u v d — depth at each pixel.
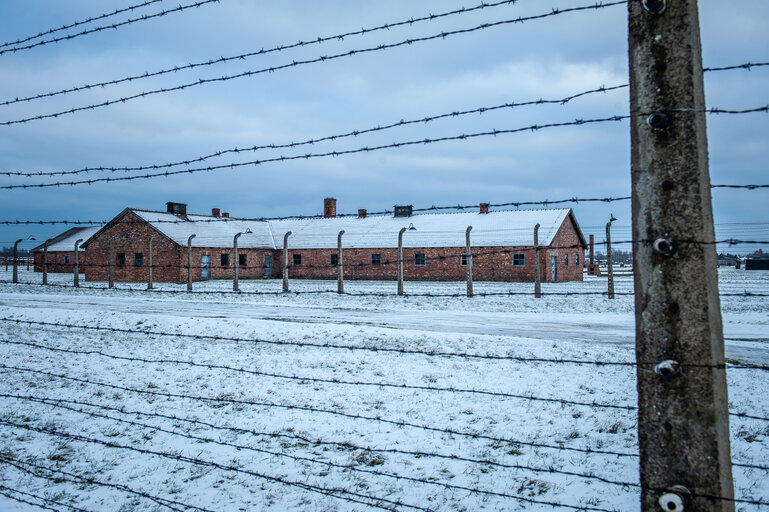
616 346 11.64
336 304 22.19
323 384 9.14
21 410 7.84
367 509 4.93
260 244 48.12
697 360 2.55
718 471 2.53
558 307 20.58
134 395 8.64
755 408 7.30
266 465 5.98
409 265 43.47
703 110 2.62
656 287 2.64
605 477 5.47
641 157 2.69
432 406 7.81
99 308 20.48
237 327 14.85
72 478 5.67
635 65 2.71
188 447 6.51
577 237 44.25
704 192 2.57
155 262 40.81
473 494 5.18
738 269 66.44
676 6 2.61
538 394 8.25
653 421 2.66
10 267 68.50
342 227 49.44
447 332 13.88
